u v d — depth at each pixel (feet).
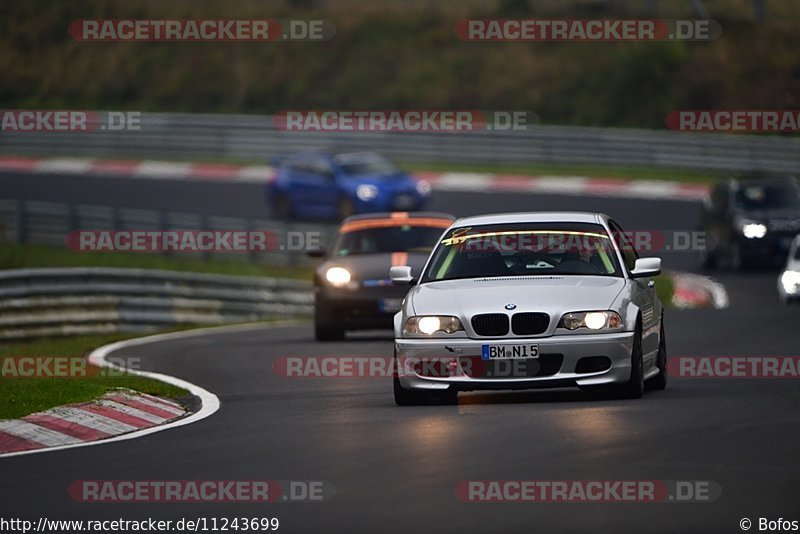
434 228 240.12
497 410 135.95
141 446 122.72
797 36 615.57
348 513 89.10
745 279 366.02
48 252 389.80
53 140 597.11
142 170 562.66
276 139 570.87
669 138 526.57
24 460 116.78
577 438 115.44
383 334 249.55
